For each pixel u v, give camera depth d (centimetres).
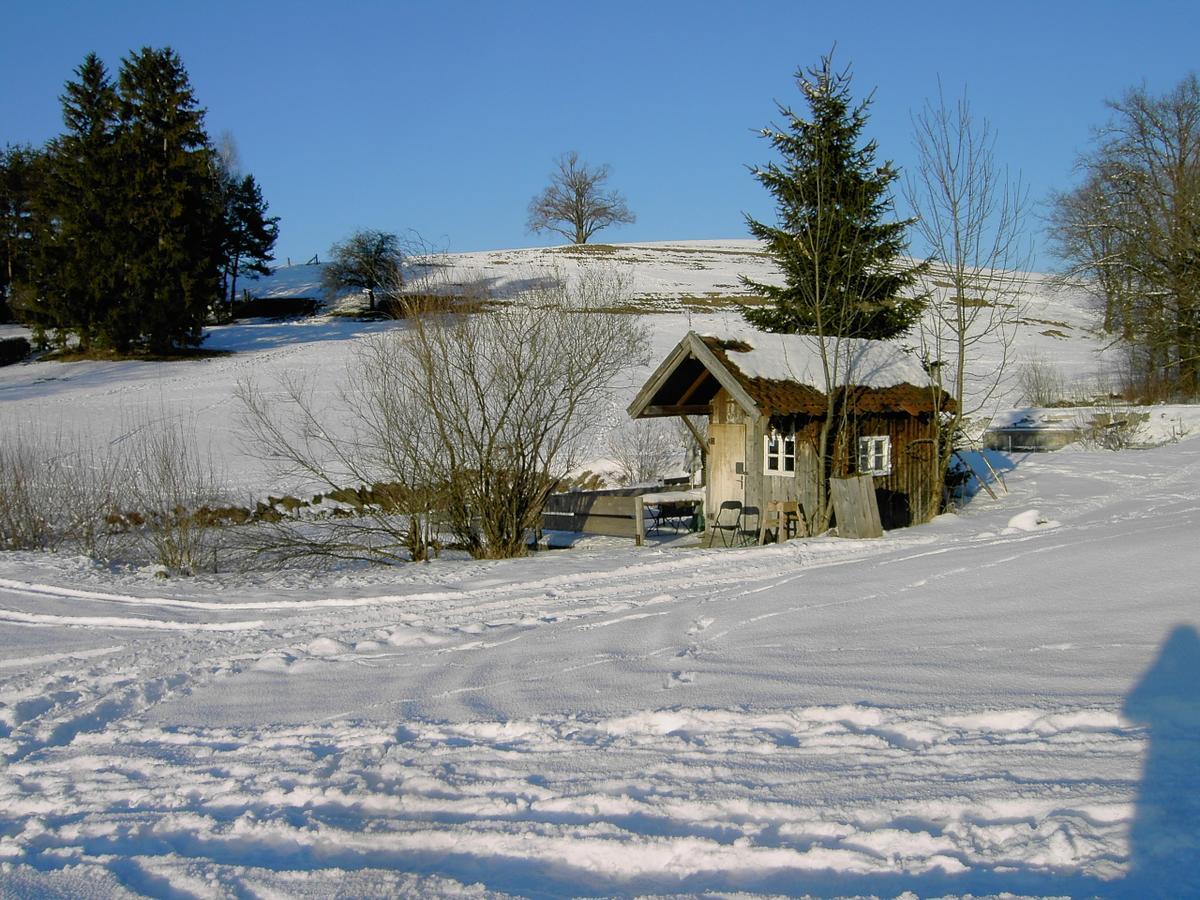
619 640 878
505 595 1184
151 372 4456
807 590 1014
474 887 430
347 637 997
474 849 470
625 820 486
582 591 1167
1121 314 4244
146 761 639
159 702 793
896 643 773
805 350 1734
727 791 505
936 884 398
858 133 2227
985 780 491
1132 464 2403
